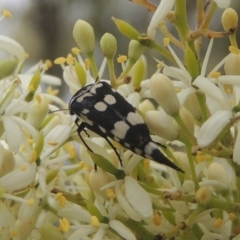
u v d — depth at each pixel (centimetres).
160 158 6
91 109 6
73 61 7
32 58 13
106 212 7
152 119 7
